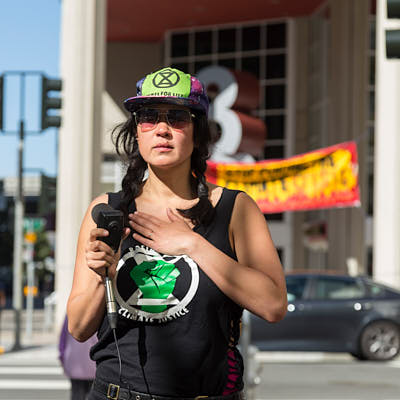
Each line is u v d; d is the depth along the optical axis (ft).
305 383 45.70
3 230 225.15
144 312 9.61
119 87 128.16
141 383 9.58
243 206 10.29
